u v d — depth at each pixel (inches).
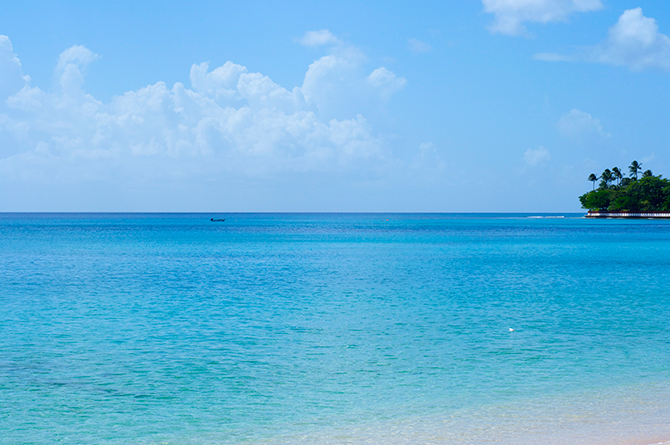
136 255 2571.4
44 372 674.8
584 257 2445.9
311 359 735.7
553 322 977.5
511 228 6530.5
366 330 915.4
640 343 819.4
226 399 580.4
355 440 466.3
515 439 458.6
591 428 482.3
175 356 750.5
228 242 3735.2
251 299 1250.0
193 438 479.2
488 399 573.3
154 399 580.1
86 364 710.5
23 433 492.4
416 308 1128.8
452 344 816.9
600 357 740.7
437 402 565.9
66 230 5925.2
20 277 1678.2
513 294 1323.8
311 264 2145.7
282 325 955.3
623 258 2385.6
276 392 602.5
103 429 501.0
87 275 1737.2
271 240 4035.4
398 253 2743.6
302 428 498.3
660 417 510.9
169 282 1562.5
